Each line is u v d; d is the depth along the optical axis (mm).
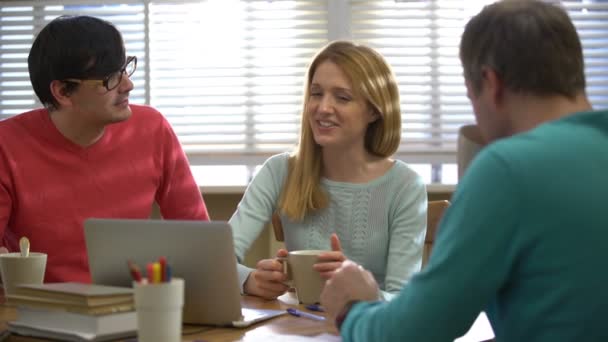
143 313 1138
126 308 1361
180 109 3553
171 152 2438
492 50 1161
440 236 1154
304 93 2131
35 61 2100
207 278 1445
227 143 3496
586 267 1056
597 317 1056
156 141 2408
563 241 1062
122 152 2326
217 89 3535
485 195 1091
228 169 3594
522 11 1158
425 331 1119
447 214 1155
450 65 3508
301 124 2146
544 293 1084
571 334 1069
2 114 3588
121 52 2111
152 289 1128
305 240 2113
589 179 1071
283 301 1782
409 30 3521
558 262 1066
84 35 2059
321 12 3500
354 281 1340
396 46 3488
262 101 3521
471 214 1097
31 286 1415
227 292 1452
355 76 2012
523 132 1156
